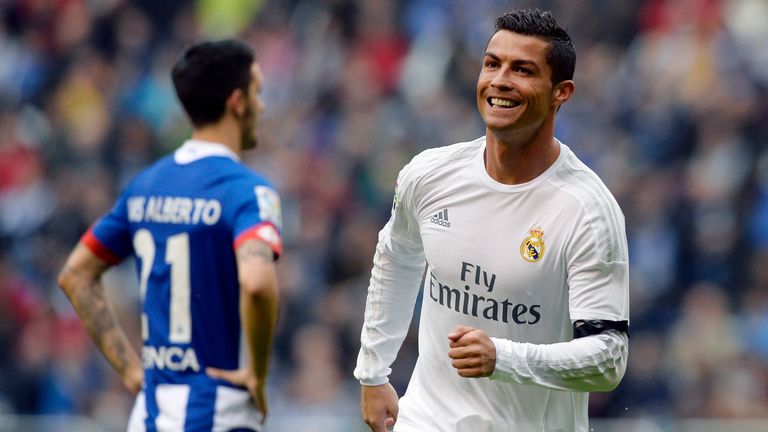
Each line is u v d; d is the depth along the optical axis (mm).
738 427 26141
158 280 15711
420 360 15266
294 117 42406
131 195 16219
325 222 37281
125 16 46562
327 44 44781
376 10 44938
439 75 43406
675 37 42750
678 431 26281
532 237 14156
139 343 34375
